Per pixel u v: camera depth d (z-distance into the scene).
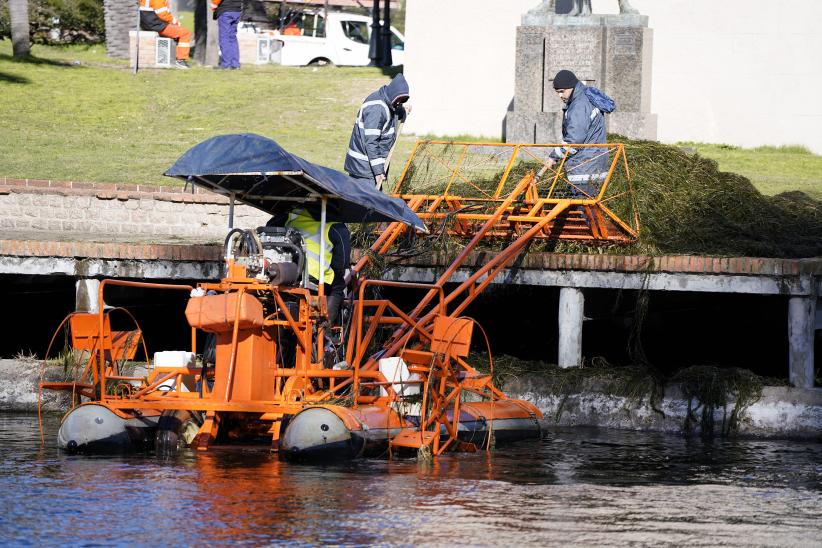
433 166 23.28
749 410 15.46
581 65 27.39
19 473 11.30
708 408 15.57
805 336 15.73
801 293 15.76
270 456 12.48
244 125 30.41
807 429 15.24
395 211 13.48
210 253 17.39
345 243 13.77
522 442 14.40
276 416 12.77
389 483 11.10
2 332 20.64
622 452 13.64
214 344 13.26
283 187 14.03
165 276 17.50
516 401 14.98
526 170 19.36
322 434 12.00
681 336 20.19
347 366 13.53
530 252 17.09
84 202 21.81
